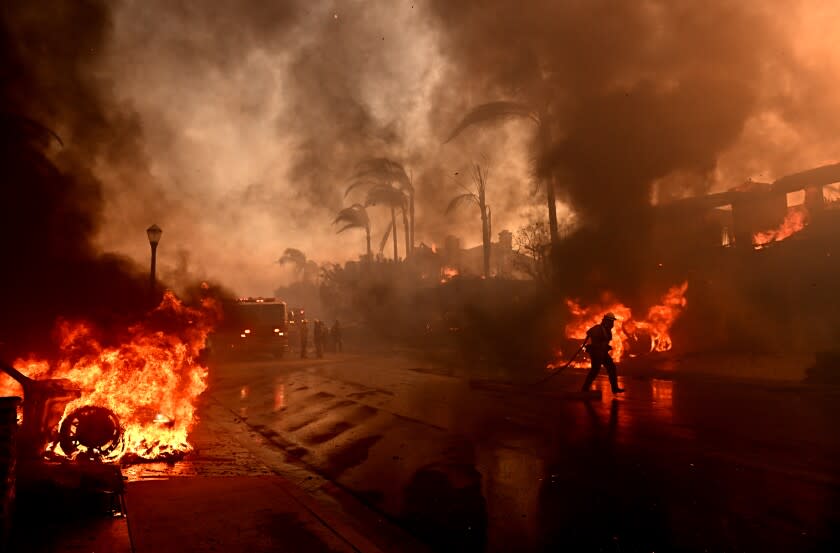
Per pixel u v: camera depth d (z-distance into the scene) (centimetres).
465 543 435
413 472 638
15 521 420
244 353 2630
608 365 1166
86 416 641
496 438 798
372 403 1165
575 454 695
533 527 462
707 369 1567
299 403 1204
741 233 2330
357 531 461
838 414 924
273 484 549
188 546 388
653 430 823
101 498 452
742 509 489
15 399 377
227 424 959
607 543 426
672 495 530
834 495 521
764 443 730
